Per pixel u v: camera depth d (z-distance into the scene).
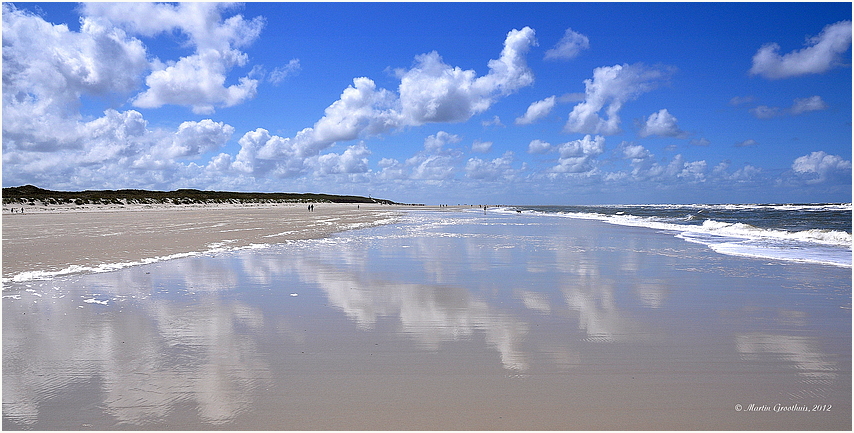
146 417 3.16
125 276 8.84
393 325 5.45
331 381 3.75
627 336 4.99
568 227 27.95
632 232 22.88
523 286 8.03
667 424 3.10
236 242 15.92
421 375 3.88
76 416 3.17
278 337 4.94
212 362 4.16
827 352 4.45
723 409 3.30
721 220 36.81
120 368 4.00
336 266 10.42
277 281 8.43
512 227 27.89
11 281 8.22
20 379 3.75
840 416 3.19
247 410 3.26
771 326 5.39
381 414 3.22
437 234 21.16
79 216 39.91
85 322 5.49
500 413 3.24
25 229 21.83
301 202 135.25
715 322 5.58
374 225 29.56
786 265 10.59
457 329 5.28
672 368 4.04
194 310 6.15
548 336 5.00
